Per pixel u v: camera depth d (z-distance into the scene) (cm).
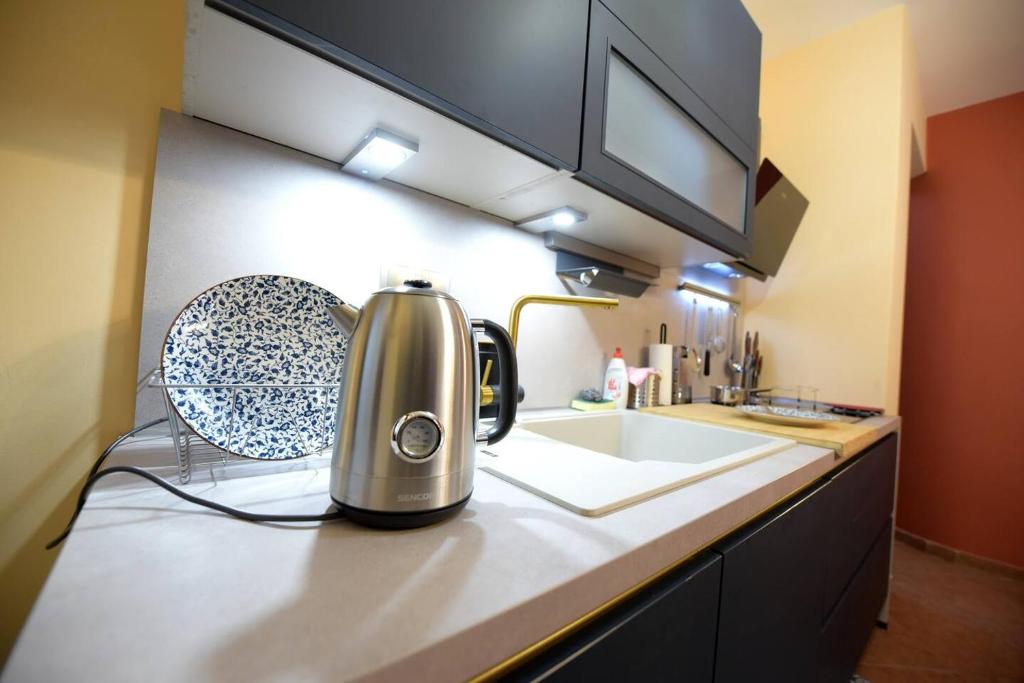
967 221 246
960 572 221
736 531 62
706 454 117
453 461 44
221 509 42
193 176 67
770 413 126
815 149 205
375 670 24
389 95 58
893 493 168
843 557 104
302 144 74
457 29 60
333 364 66
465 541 40
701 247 128
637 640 42
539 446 78
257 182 72
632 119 93
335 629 27
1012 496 223
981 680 141
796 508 76
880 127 187
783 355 209
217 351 57
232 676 23
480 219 104
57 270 60
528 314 117
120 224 64
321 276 79
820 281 199
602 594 37
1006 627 170
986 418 234
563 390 128
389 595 31
